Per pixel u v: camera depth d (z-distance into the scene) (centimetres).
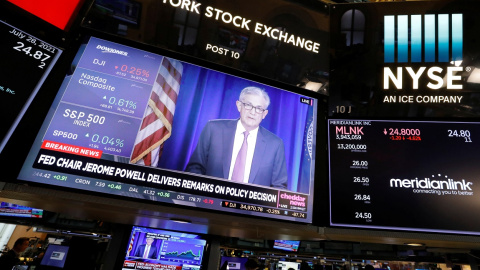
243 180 277
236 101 314
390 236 270
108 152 251
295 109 331
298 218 275
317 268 570
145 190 248
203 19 345
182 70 311
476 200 279
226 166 278
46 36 285
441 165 297
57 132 246
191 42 331
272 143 303
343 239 307
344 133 324
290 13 379
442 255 616
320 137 326
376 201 285
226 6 360
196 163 271
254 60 345
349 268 747
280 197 280
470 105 330
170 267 354
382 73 358
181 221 292
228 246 756
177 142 274
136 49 308
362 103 343
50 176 230
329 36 380
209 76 318
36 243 781
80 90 268
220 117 300
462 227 269
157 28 323
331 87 354
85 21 299
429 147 308
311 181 297
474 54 351
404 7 380
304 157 307
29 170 227
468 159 298
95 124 258
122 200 243
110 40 304
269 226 270
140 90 285
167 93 293
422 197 283
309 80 353
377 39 374
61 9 296
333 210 284
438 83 346
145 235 358
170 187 255
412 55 362
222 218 261
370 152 310
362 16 386
